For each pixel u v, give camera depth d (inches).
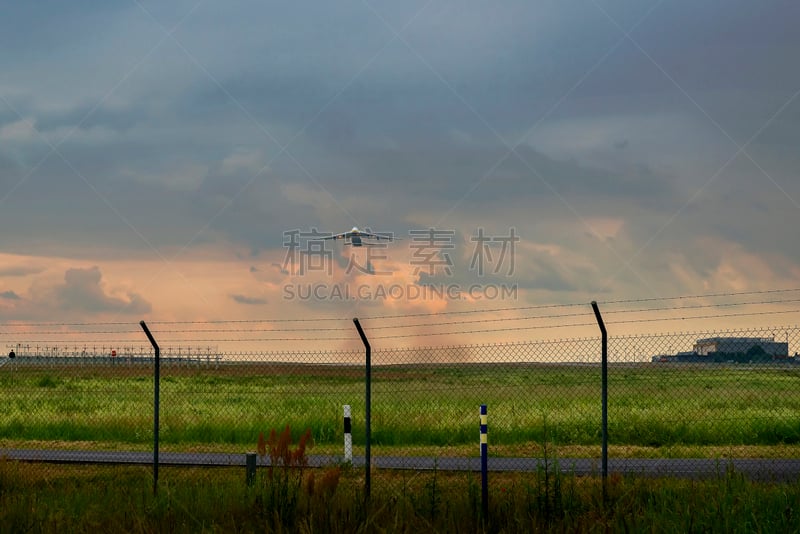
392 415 1104.8
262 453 557.9
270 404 1401.3
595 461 759.1
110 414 1268.5
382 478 669.9
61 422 1147.9
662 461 773.3
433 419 1048.8
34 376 2434.8
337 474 542.6
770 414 1067.9
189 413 1242.6
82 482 684.1
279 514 470.3
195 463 781.3
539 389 1752.0
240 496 515.2
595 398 1461.6
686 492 499.5
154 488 586.2
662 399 1421.0
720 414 1084.5
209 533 443.5
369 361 576.1
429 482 571.2
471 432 962.7
